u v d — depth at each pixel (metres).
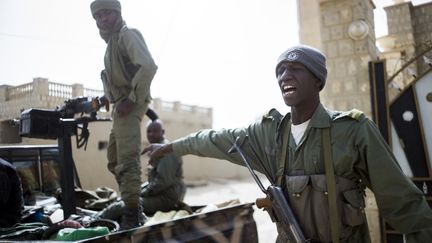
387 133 3.73
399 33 3.96
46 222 2.52
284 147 1.66
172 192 3.58
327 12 4.29
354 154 1.49
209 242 2.29
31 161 3.21
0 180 2.31
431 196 3.49
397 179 1.44
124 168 2.59
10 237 2.06
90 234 1.92
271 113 1.80
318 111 1.59
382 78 3.81
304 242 1.51
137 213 2.59
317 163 1.54
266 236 5.83
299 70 1.56
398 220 1.44
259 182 1.65
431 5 3.78
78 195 3.57
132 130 2.62
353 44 4.12
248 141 1.80
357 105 4.05
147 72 2.52
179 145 2.00
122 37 2.55
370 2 4.33
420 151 3.58
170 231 2.05
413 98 3.65
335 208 1.48
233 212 2.60
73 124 2.81
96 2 2.55
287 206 1.56
